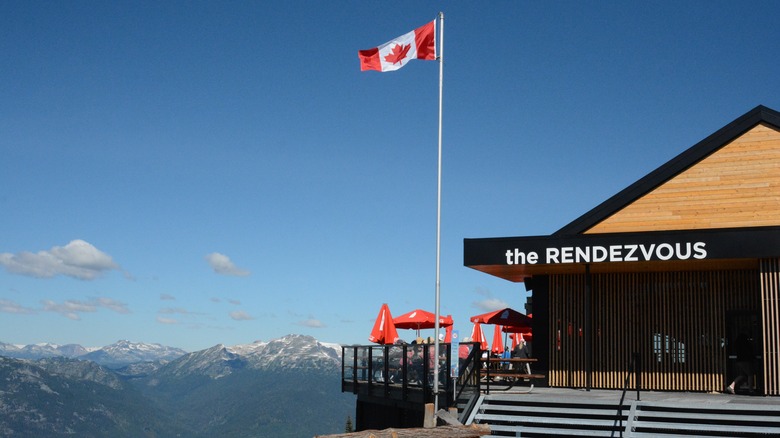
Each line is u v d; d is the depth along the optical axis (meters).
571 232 23.92
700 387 22.50
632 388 23.05
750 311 22.25
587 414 18.58
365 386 24.28
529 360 22.83
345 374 25.95
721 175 22.89
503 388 22.86
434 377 19.16
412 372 20.69
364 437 13.94
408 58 22.17
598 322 23.83
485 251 23.11
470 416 18.98
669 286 23.31
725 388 22.12
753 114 22.66
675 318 23.09
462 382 19.12
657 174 23.38
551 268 23.47
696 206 22.98
